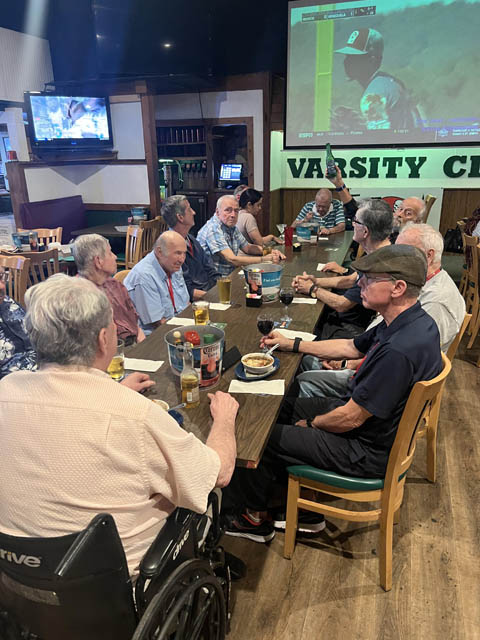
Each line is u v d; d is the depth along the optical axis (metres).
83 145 6.02
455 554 1.86
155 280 2.64
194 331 1.72
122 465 0.94
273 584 1.73
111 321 1.06
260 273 2.50
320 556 1.86
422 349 1.48
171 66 6.11
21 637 1.01
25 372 1.02
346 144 6.14
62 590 0.90
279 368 1.79
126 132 6.13
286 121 6.30
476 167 6.38
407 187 6.74
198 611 1.11
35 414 0.94
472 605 1.64
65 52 7.22
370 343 1.94
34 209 5.79
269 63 6.61
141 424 0.95
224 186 7.01
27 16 6.75
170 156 7.10
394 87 5.77
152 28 5.97
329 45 5.85
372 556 1.85
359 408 1.55
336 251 3.86
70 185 6.43
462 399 3.07
